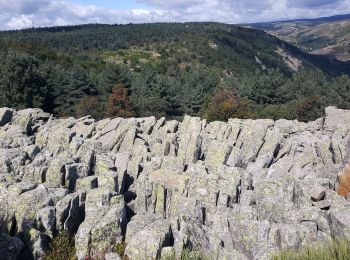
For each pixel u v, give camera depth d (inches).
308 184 1165.1
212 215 1036.5
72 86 4183.1
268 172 1316.4
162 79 4488.2
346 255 650.8
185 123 2020.2
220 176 1187.3
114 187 1143.6
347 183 1183.6
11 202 979.9
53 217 944.9
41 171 1157.7
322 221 922.1
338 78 5236.2
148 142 1791.3
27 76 3791.8
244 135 1755.7
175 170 1273.4
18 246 856.9
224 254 810.8
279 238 877.8
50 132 1640.0
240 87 4975.4
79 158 1337.4
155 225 893.2
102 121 2086.6
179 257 793.6
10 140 1584.6
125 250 849.5
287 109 3868.1
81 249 885.8
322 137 1772.9
